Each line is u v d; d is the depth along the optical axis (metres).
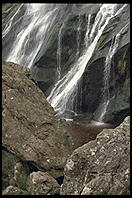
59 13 29.98
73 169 15.10
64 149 17.33
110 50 23.06
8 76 18.91
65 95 24.44
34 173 15.42
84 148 15.56
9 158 16.28
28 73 20.72
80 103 23.64
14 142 16.69
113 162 15.09
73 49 26.52
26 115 17.70
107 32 24.47
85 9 28.28
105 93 22.70
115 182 14.50
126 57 21.78
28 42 30.50
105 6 27.31
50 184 15.05
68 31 26.83
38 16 31.62
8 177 15.68
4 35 33.00
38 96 19.38
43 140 17.19
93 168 14.95
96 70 23.00
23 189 15.19
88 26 26.73
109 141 15.73
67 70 25.97
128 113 21.03
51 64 26.70
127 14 24.80
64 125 21.36
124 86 21.73
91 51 25.23
